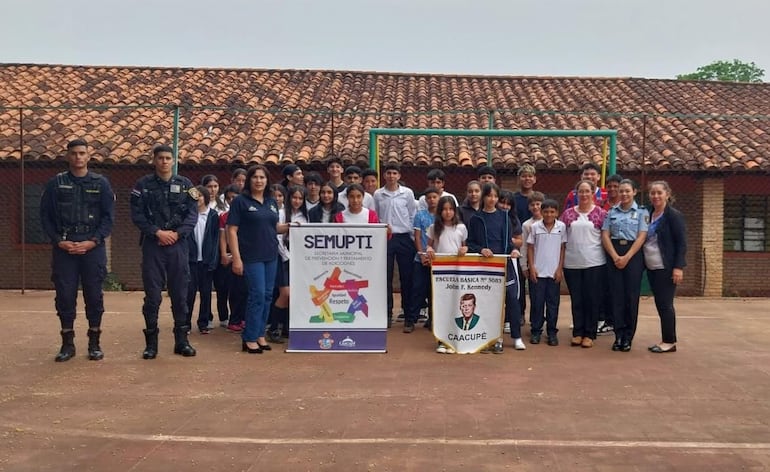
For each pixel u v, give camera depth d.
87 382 6.16
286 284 7.94
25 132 14.03
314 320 7.50
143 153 13.34
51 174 13.90
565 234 7.81
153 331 7.13
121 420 5.13
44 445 4.63
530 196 8.15
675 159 13.44
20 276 14.09
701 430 4.95
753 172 13.52
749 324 9.33
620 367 6.80
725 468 4.27
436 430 4.91
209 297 8.59
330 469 4.24
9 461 4.35
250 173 7.25
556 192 13.78
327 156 13.26
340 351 7.43
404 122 15.01
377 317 7.51
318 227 7.52
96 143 13.66
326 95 16.88
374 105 16.14
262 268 7.35
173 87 16.95
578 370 6.67
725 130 15.02
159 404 5.53
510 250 7.82
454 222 7.62
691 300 12.10
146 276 7.06
